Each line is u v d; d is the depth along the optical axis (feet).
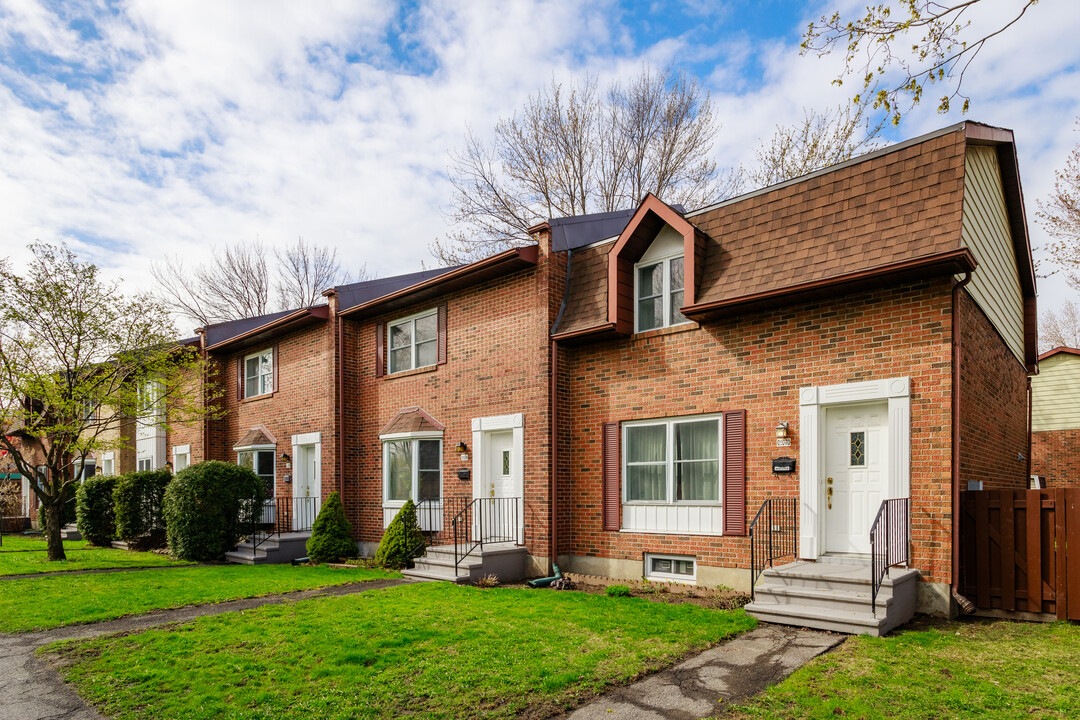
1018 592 26.32
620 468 38.11
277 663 21.74
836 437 30.55
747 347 33.32
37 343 48.37
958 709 17.22
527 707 17.99
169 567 45.62
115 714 17.89
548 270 40.60
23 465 49.19
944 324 27.32
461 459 45.21
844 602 24.98
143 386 57.36
